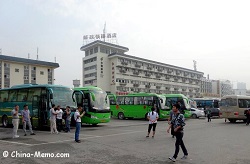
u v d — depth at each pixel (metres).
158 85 89.75
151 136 15.33
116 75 76.62
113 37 84.50
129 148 10.98
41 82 65.00
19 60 60.38
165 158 8.98
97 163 8.18
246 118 25.83
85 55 85.00
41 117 18.98
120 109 34.16
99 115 22.14
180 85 99.75
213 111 41.19
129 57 78.94
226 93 158.38
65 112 18.77
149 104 31.72
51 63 66.94
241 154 9.73
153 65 87.81
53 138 14.33
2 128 21.14
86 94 22.55
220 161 8.54
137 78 82.75
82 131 18.38
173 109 9.02
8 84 58.75
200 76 111.31
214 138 14.38
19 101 20.81
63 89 19.81
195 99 47.66
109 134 16.38
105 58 78.12
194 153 9.91
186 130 19.16
